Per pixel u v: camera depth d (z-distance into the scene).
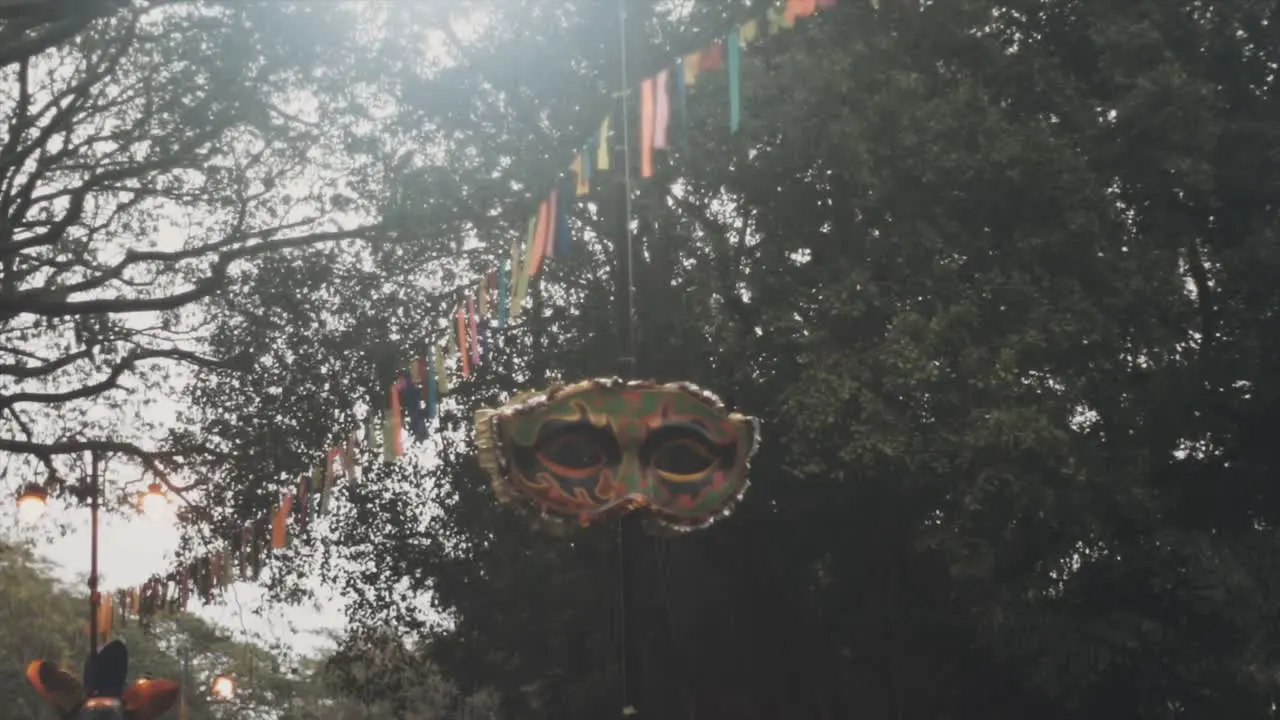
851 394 16.62
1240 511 19.81
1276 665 17.64
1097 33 18.84
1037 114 19.11
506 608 23.47
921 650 20.92
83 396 21.36
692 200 19.78
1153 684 18.66
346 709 57.78
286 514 15.80
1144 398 18.67
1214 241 20.22
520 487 9.30
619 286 9.98
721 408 9.61
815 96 17.38
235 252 20.03
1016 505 16.38
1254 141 19.50
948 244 17.62
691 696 21.89
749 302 18.42
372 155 20.67
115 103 20.53
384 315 22.45
